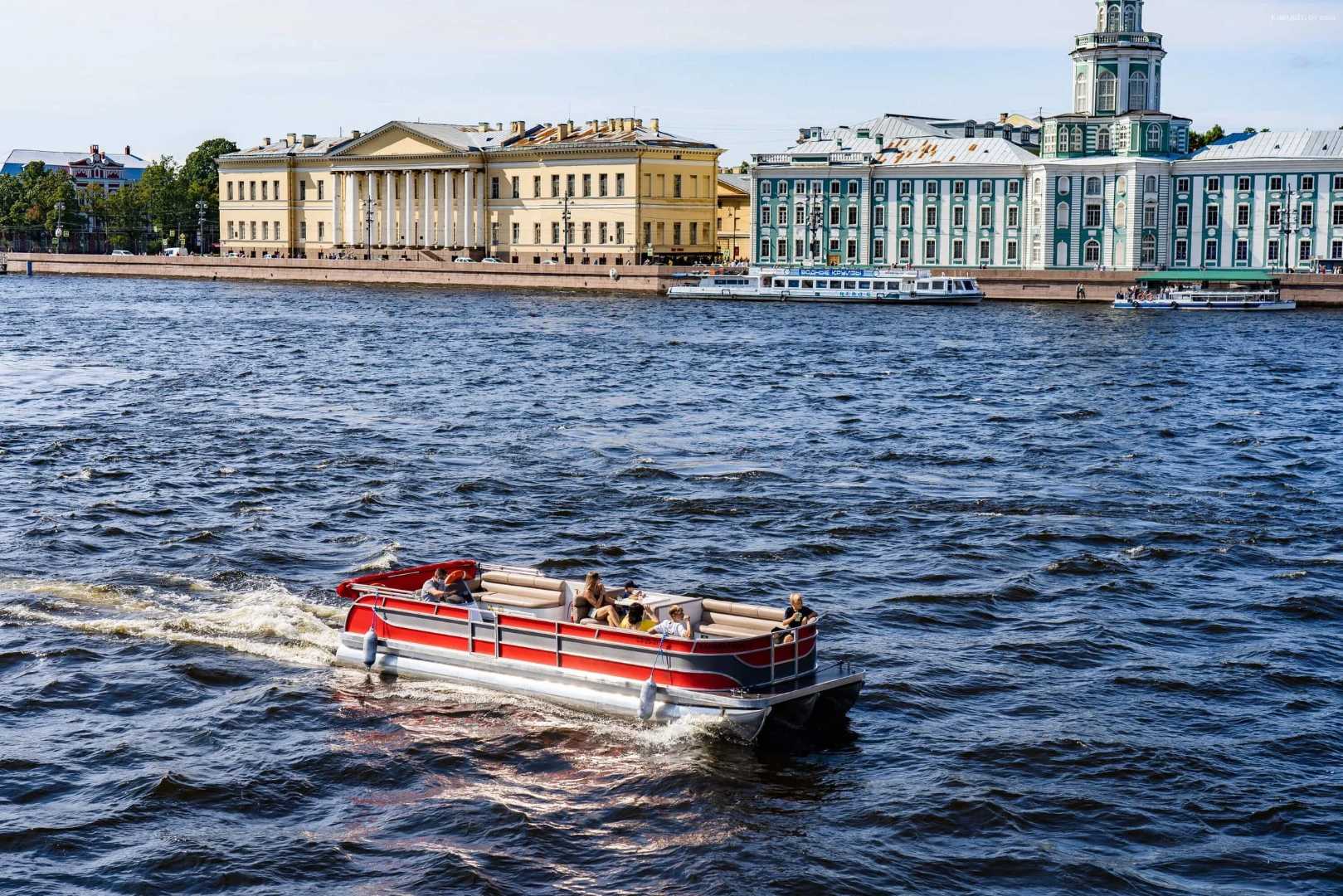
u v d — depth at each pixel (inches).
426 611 1215.6
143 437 2512.3
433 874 933.2
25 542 1702.8
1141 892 924.6
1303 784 1069.8
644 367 3848.4
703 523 1861.5
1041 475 2224.4
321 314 5900.6
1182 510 1959.9
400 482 2095.2
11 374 3550.7
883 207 7180.1
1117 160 6604.3
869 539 1782.7
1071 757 1110.4
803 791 1045.8
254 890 918.4
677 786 1045.2
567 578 1608.0
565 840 978.1
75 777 1066.7
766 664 1115.3
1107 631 1408.7
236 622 1380.4
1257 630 1428.4
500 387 3344.0
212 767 1079.0
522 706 1164.5
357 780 1061.1
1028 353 4259.4
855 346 4505.4
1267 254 6412.4
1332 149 6318.9
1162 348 4409.5
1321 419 2883.9
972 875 941.8
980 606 1498.5
